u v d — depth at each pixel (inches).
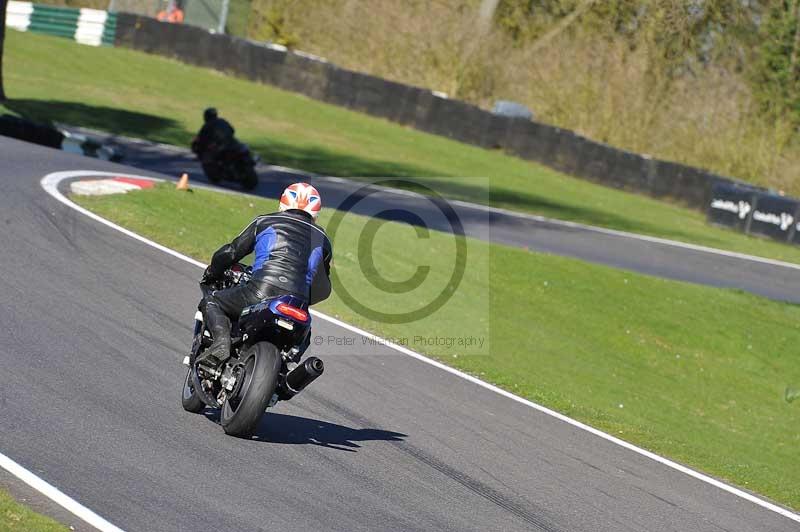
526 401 1352.1
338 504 828.0
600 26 5413.4
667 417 1627.7
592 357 1889.8
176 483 804.6
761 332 2310.5
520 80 5526.6
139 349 1184.8
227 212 2212.1
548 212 3570.4
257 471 868.6
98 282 1445.6
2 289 1300.4
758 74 5246.1
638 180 4525.1
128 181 2257.6
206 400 960.9
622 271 2556.6
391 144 4382.4
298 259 971.9
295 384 941.8
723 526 974.4
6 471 770.2
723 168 5236.2
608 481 1053.2
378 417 1136.8
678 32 5251.0
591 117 5378.9
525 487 978.1
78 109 3870.6
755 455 1537.9
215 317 967.0
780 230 3917.3
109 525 704.4
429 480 943.0
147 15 5679.1
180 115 4138.8
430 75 5610.2
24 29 5408.5
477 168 4242.1
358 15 5772.6
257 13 5851.4
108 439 874.8
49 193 1946.4
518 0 5565.9
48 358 1073.5
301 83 5009.8
